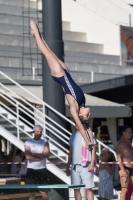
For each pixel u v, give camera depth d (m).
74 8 49.16
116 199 20.05
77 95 12.37
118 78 29.83
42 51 12.24
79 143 15.17
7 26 41.97
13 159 23.00
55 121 21.28
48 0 21.64
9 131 20.83
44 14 21.78
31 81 32.16
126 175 17.31
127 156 17.42
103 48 47.25
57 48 21.58
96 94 32.22
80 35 47.72
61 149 21.66
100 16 48.19
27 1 47.34
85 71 38.81
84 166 15.15
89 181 15.12
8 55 38.56
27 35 42.66
